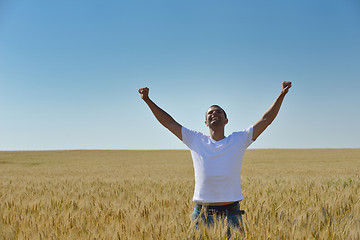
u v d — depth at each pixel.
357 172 25.12
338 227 4.36
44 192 9.97
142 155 78.44
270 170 28.67
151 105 4.23
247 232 3.96
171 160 59.97
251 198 7.25
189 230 3.95
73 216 5.50
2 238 4.37
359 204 5.93
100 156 74.50
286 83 3.97
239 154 3.99
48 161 57.25
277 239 3.89
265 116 4.06
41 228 4.78
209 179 3.92
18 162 54.34
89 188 11.77
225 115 4.18
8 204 6.97
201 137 4.12
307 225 4.37
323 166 37.22
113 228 4.46
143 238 4.02
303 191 8.48
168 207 6.35
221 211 3.93
